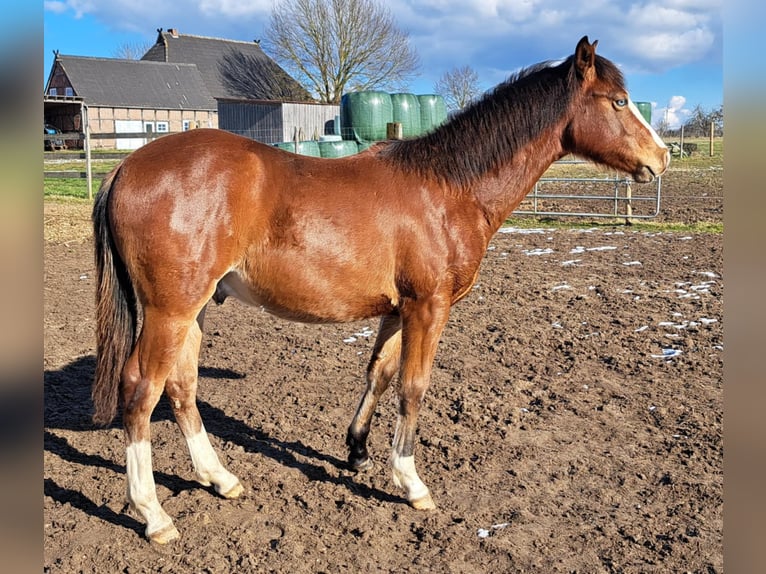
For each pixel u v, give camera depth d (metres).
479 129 3.48
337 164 3.41
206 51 54.50
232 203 3.08
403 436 3.52
